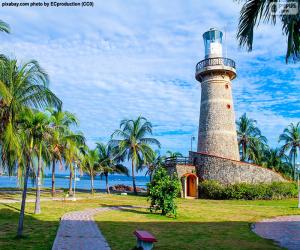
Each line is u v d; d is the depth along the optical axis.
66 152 35.16
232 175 40.66
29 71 15.73
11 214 21.20
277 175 41.44
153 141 52.12
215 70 44.62
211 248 12.80
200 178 43.03
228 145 44.06
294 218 22.95
